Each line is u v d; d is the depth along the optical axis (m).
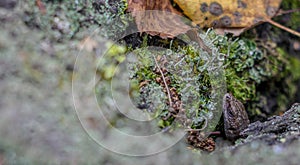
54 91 0.22
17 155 0.21
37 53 0.23
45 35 0.23
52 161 0.21
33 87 0.22
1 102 0.22
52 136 0.21
